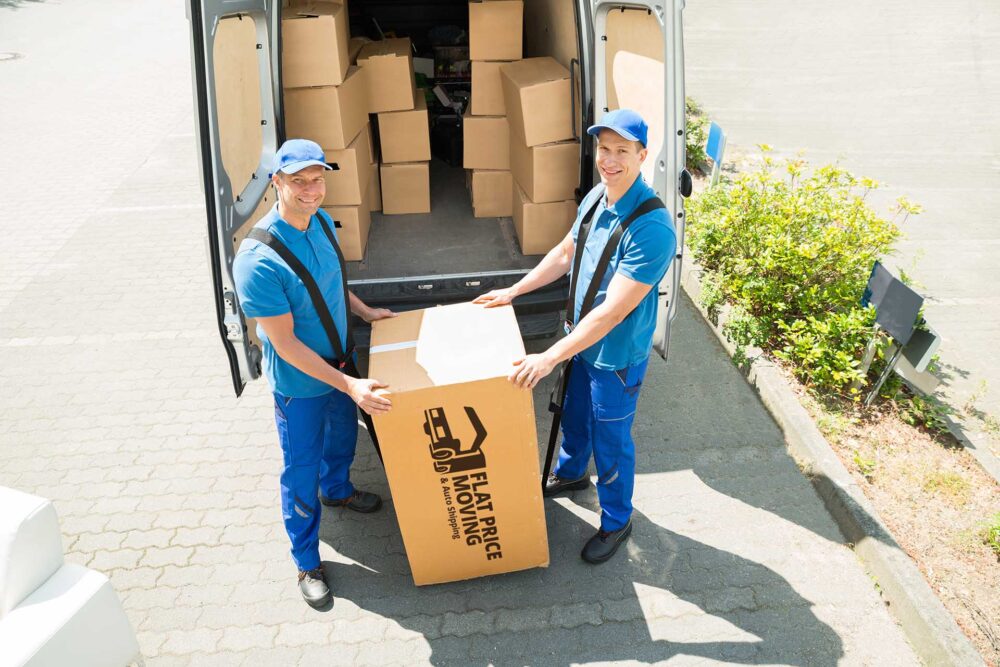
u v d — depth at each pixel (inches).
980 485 131.7
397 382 92.0
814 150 306.8
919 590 108.0
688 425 148.5
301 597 113.7
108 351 175.2
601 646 105.5
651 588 114.2
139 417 153.2
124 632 92.5
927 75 410.9
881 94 381.1
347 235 167.2
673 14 107.6
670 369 165.5
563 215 165.5
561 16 160.2
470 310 109.3
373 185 192.9
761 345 165.3
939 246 223.6
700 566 117.6
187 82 410.3
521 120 157.2
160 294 199.6
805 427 141.8
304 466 104.0
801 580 115.2
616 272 94.7
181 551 122.0
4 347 176.7
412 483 100.0
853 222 176.2
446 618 110.0
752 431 146.9
